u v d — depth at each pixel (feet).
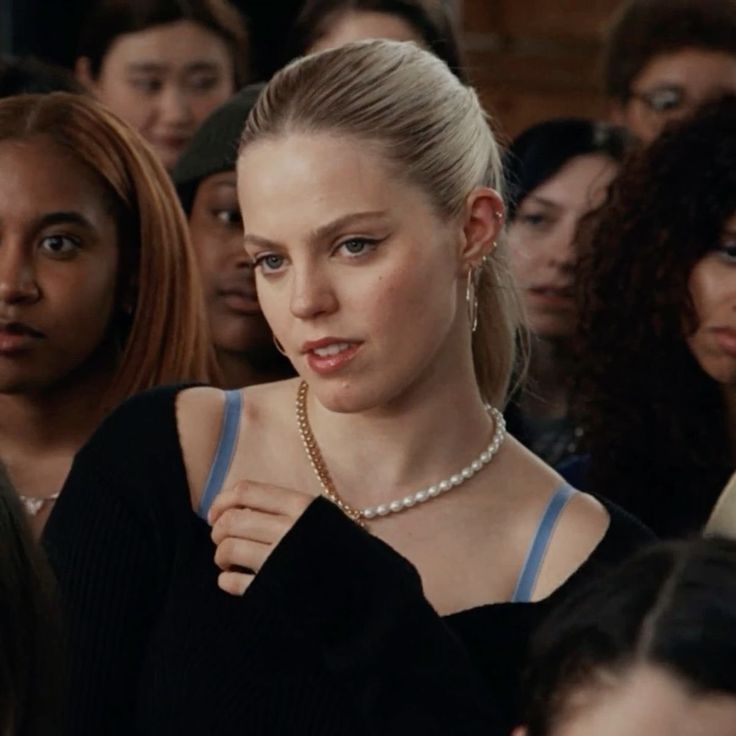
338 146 9.01
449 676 8.81
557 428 15.15
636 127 18.69
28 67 16.55
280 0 21.08
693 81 18.44
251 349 15.02
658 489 13.30
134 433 9.81
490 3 25.86
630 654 6.75
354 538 9.01
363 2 17.71
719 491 13.15
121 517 9.61
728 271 13.16
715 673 6.64
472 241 9.48
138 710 9.45
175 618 9.35
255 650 9.13
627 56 18.80
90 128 12.32
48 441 12.44
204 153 15.15
